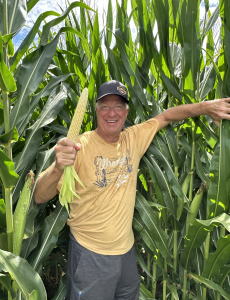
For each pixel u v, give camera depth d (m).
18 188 1.29
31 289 0.93
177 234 1.72
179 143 1.77
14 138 1.08
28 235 1.14
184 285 1.61
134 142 1.43
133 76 1.49
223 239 1.29
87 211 1.32
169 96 1.60
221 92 1.44
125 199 1.35
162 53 1.48
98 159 1.31
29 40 1.16
